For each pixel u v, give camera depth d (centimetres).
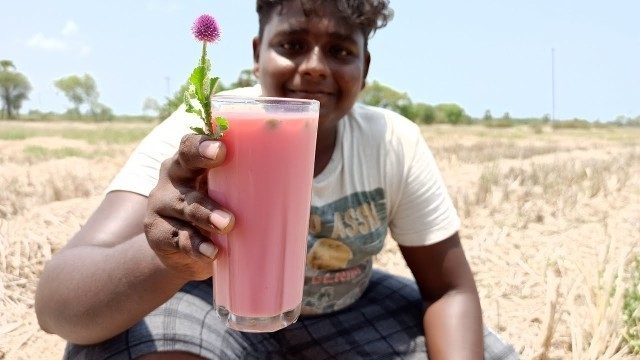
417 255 67
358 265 66
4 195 199
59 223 152
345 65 55
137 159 56
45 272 51
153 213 38
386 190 63
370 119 64
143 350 52
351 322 67
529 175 277
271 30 55
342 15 53
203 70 33
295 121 37
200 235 37
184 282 45
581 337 89
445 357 61
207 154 34
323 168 61
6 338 93
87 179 263
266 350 62
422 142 67
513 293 118
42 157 471
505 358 65
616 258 129
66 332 50
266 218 37
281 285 40
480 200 204
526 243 154
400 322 68
